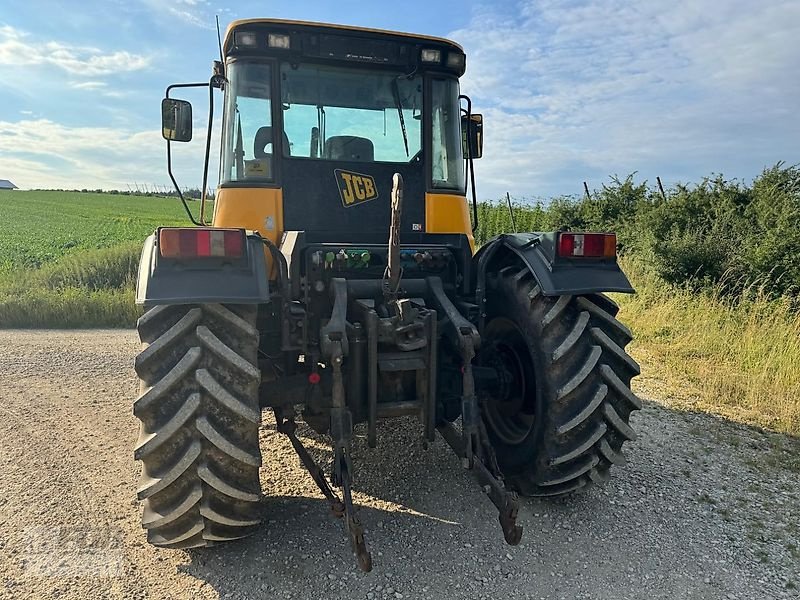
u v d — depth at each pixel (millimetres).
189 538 2719
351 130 3605
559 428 3012
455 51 3734
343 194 3568
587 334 3109
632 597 2664
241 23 3354
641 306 8273
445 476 3775
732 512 3412
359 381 3029
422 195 3725
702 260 9133
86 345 7516
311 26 3422
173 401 2598
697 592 2705
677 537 3143
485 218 16031
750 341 6238
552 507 3422
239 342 2682
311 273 3277
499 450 3568
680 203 10953
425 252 3535
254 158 3469
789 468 3998
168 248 2543
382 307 3145
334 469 2764
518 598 2641
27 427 4621
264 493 3539
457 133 3867
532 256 3209
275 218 3461
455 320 3133
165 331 2643
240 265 2639
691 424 4742
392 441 4285
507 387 3477
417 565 2859
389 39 3570
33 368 6344
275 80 3445
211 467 2598
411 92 3705
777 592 2717
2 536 3080
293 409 3311
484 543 3051
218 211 3557
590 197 14859
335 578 2754
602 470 3221
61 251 18484
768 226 9133
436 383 3146
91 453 4148
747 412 5027
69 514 3311
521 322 3264
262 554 2932
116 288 11297
